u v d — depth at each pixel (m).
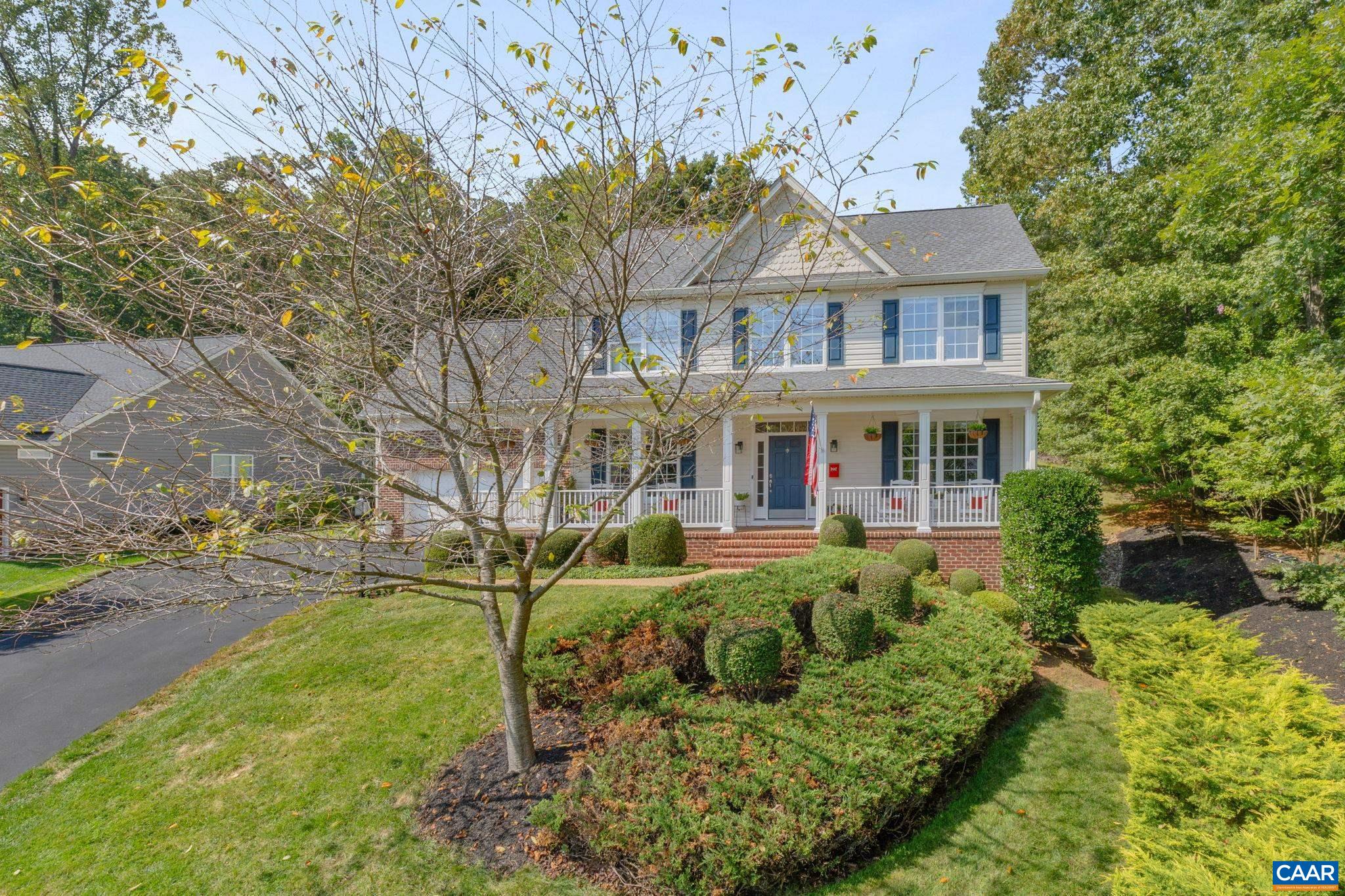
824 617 7.38
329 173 4.70
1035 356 23.72
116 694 8.52
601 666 7.05
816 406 14.09
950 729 5.96
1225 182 12.01
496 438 5.34
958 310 15.11
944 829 5.48
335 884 5.09
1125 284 16.67
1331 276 12.55
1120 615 7.96
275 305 5.14
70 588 4.82
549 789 5.73
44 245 4.78
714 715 6.00
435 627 9.70
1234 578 11.91
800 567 9.58
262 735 7.20
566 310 5.94
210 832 5.77
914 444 15.73
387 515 5.98
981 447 15.52
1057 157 24.59
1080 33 22.08
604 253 6.05
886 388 13.34
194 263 4.51
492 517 5.18
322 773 6.46
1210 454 12.77
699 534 14.21
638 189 5.13
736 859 4.51
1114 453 15.74
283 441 5.63
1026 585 9.55
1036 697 7.90
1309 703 4.96
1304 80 10.19
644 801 4.96
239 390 4.61
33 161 4.84
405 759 6.57
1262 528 11.14
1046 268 14.39
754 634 6.58
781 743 5.58
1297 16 13.45
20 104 5.75
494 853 5.26
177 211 5.03
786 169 5.62
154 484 5.46
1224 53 15.51
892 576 8.56
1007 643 7.95
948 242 16.09
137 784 6.53
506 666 6.02
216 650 9.69
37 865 5.52
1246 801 4.01
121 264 5.41
